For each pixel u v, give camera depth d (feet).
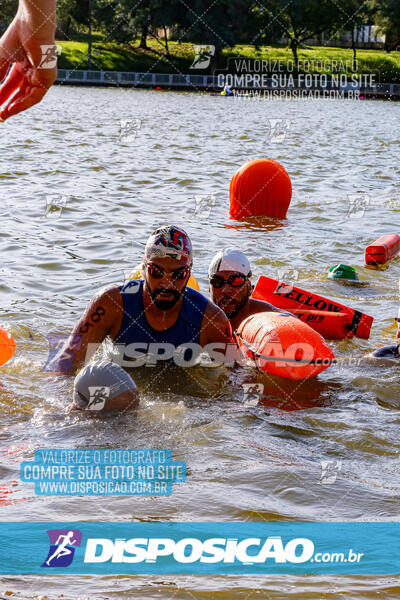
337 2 197.47
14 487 10.13
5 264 24.32
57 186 40.83
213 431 12.58
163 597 7.30
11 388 14.24
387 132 93.97
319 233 31.99
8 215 32.14
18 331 17.74
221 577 7.77
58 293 21.39
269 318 15.80
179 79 195.62
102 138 70.95
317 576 7.84
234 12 191.52
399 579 7.77
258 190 34.40
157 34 209.77
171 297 14.96
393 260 27.37
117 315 15.34
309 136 83.35
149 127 85.87
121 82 193.67
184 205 37.14
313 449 12.00
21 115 95.76
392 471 11.18
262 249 28.40
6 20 162.20
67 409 13.32
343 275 24.26
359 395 14.87
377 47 242.78
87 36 214.48
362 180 49.06
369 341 18.58
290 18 195.83
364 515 9.50
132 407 13.28
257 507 9.64
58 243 27.73
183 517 9.29
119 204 36.27
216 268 17.08
